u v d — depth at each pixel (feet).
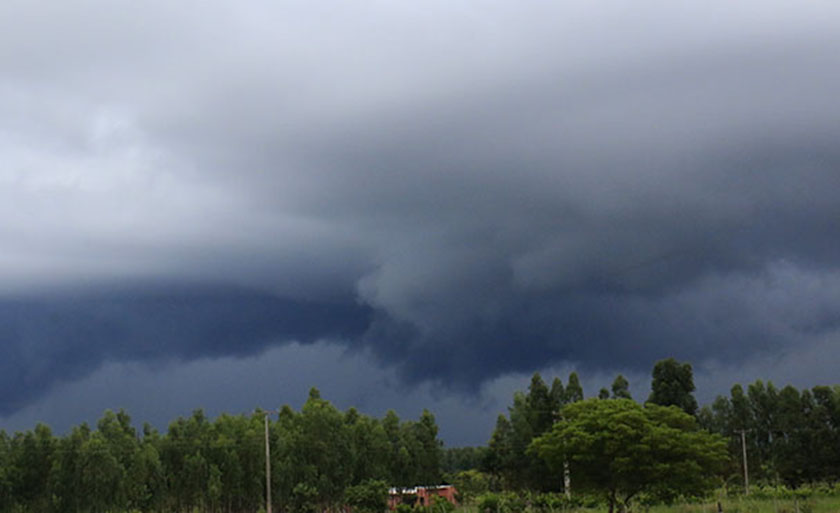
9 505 267.39
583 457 194.08
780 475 339.98
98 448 267.18
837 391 340.18
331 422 311.27
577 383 335.47
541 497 261.24
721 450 202.39
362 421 325.83
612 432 192.95
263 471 293.23
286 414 337.72
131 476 275.80
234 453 290.97
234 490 288.92
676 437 193.98
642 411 204.95
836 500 269.03
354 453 311.88
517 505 249.75
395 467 327.88
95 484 265.13
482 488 331.16
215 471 284.41
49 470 271.08
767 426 363.15
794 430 338.54
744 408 368.27
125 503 268.82
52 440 274.57
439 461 338.34
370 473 315.37
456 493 327.06
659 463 191.11
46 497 268.00
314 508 283.38
